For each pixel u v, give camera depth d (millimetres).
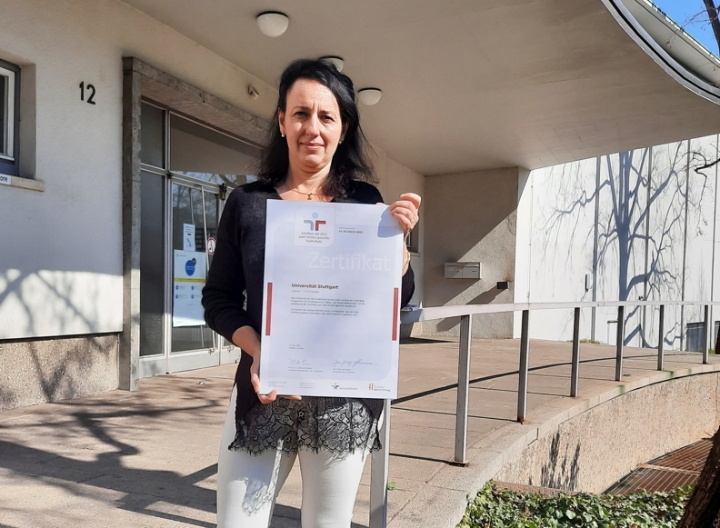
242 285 1733
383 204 1617
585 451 5969
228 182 8367
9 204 4871
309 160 1641
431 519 2871
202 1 6008
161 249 7219
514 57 7445
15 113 5121
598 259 17062
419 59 7543
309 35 6863
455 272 13586
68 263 5391
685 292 22453
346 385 1556
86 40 5566
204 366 7902
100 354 5773
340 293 1565
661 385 8172
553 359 9680
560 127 10344
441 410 5445
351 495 1645
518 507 3568
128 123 5945
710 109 9352
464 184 13734
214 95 7262
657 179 20234
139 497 3117
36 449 3906
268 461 1625
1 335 4801
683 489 4684
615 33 6738
